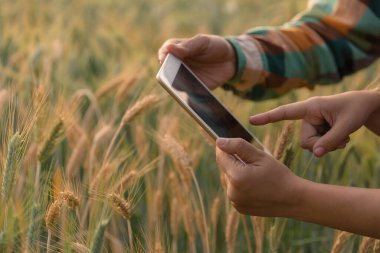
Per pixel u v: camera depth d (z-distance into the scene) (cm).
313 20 169
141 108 163
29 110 153
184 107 133
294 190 127
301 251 181
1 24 305
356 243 178
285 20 302
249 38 162
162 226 171
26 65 220
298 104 142
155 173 194
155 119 222
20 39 264
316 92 233
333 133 139
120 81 205
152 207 175
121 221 175
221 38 156
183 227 182
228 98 219
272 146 166
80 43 301
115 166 154
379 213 125
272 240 156
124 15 405
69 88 238
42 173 160
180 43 150
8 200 136
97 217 143
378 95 143
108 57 298
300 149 186
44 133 154
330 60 167
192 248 163
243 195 128
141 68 248
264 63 161
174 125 187
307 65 166
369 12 164
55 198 143
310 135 143
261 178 126
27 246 136
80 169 191
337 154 200
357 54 168
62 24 318
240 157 127
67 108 171
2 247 133
